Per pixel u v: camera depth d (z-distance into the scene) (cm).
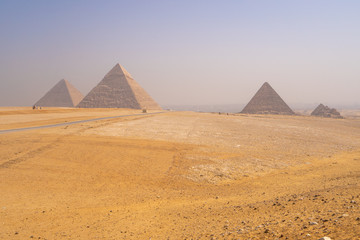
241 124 7119
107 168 2569
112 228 1138
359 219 728
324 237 586
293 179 2245
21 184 2073
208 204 1491
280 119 10506
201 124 6638
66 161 2711
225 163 2803
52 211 1491
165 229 1044
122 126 5391
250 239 723
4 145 3167
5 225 1270
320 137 5078
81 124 5491
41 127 4872
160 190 2017
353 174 2223
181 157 3009
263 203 1296
